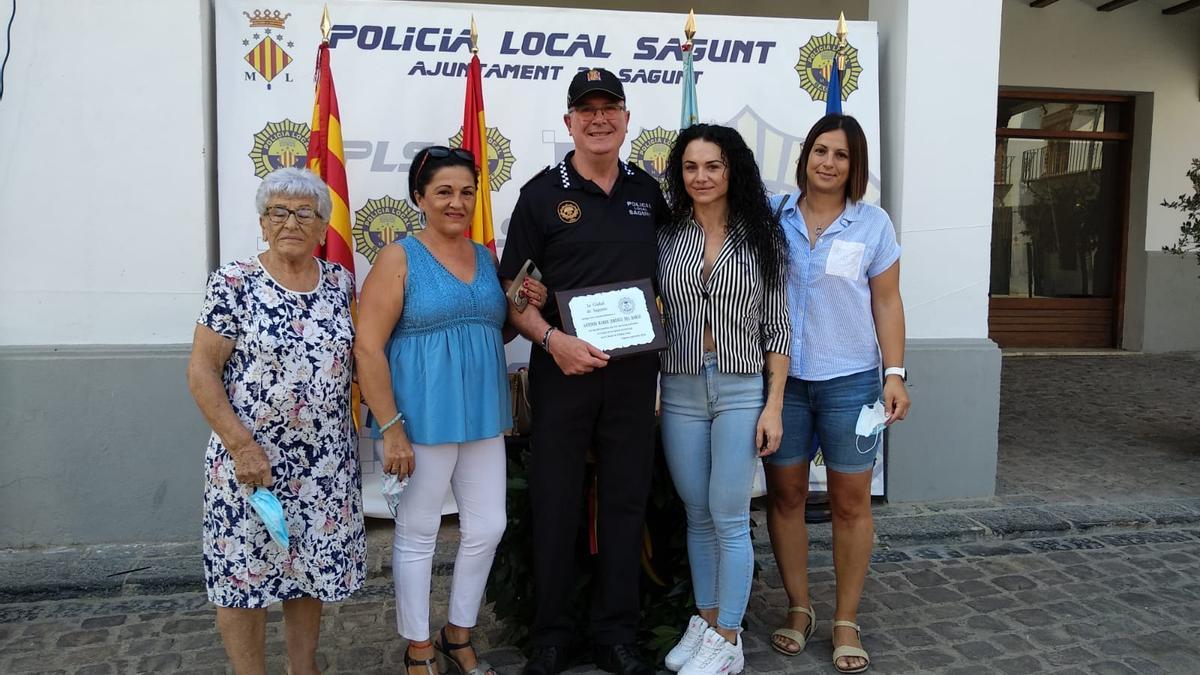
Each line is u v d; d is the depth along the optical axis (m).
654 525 3.04
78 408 3.68
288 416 2.24
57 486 3.70
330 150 3.40
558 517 2.66
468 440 2.53
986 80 4.20
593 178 2.60
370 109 3.85
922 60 4.15
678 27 4.04
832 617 3.27
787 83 4.15
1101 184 9.20
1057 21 8.43
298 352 2.23
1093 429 5.96
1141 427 6.02
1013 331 9.30
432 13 3.84
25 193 3.59
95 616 3.23
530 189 2.63
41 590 3.36
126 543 3.77
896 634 3.12
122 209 3.66
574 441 2.64
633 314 2.55
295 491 2.28
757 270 2.62
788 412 2.85
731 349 2.58
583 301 2.54
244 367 2.21
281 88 3.77
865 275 2.80
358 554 2.43
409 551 2.59
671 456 2.73
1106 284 9.35
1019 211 9.14
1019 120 8.95
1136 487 4.65
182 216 3.70
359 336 2.42
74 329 3.70
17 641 3.03
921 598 3.42
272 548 2.27
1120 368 8.30
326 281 2.39
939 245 4.28
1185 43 8.68
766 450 2.63
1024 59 8.43
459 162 2.48
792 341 2.81
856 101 4.21
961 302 4.35
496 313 2.62
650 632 2.94
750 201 2.63
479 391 2.55
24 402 3.65
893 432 4.34
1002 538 4.04
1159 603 3.36
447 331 2.50
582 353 2.48
